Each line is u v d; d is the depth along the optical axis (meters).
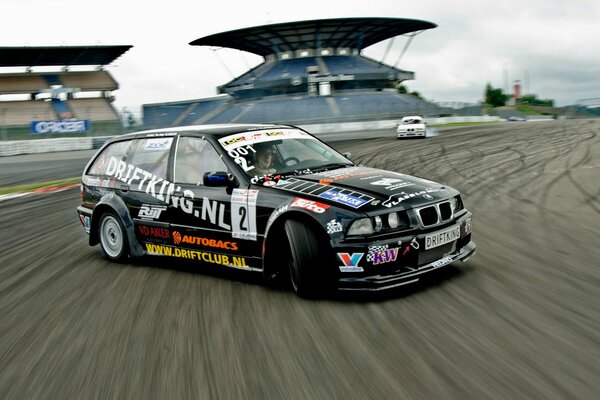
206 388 2.55
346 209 3.64
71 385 2.71
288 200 3.89
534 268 4.29
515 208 7.19
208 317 3.55
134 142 5.42
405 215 3.69
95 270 5.13
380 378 2.52
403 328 3.12
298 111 49.06
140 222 5.05
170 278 4.61
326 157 4.77
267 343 3.04
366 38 63.56
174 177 4.82
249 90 56.94
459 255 4.02
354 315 3.38
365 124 42.38
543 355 2.66
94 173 5.70
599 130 25.11
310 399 2.37
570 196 7.88
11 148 31.19
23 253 6.20
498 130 30.25
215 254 4.45
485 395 2.30
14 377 2.88
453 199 4.05
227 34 59.94
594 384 2.35
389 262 3.60
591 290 3.69
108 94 51.22
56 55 51.53
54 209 9.65
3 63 50.72
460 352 2.75
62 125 37.75
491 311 3.32
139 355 3.02
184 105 53.12
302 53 61.03
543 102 118.44
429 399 2.29
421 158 15.37
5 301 4.35
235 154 4.46
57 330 3.57
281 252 4.08
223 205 4.30
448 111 51.59
